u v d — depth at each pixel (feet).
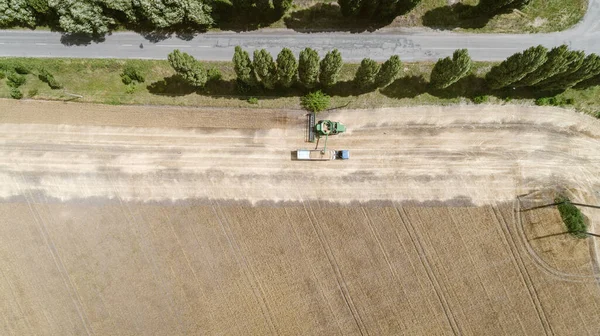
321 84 177.37
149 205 170.81
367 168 172.86
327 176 172.55
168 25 175.11
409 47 182.19
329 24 183.52
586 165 172.76
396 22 183.32
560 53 153.17
